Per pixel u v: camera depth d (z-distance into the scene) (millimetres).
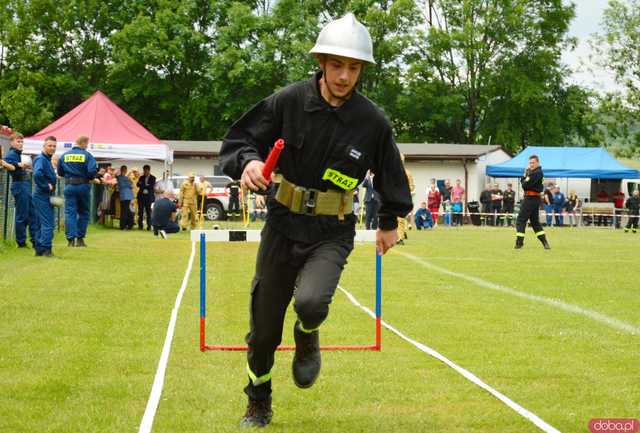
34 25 58531
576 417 5457
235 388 6133
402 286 12633
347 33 4688
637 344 8047
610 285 13211
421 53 61000
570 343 8047
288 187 4871
